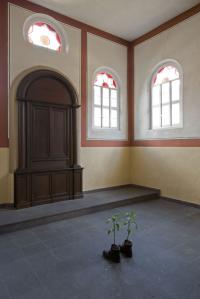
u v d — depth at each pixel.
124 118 6.22
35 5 4.73
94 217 4.16
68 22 5.19
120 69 6.13
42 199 4.60
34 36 4.80
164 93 5.55
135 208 4.73
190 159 4.93
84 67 5.43
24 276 2.31
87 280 2.23
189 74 4.94
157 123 5.74
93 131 5.60
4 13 4.35
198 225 3.76
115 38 6.03
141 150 6.08
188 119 4.97
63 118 5.00
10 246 2.99
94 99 5.68
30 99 4.46
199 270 2.41
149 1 4.66
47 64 4.84
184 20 5.02
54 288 2.12
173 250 2.87
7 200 4.35
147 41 5.88
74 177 5.05
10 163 4.39
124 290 2.08
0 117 4.30
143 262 2.57
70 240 3.17
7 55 4.36
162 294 2.02
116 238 3.24
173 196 5.27
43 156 4.69
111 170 5.94
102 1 4.66
